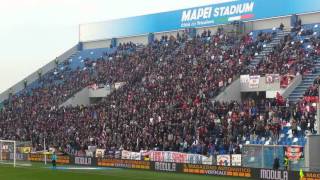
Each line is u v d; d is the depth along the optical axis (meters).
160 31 88.44
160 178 46.59
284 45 65.75
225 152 50.88
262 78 60.44
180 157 53.28
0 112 83.50
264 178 44.72
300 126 49.88
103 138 62.44
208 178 46.25
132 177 47.69
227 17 79.75
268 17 75.31
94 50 95.56
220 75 64.50
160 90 67.31
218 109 56.62
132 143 58.59
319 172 40.56
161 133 57.34
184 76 68.44
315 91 52.62
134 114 63.88
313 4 70.38
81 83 82.75
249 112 54.59
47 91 85.19
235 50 70.12
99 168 57.19
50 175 49.69
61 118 72.44
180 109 60.25
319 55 61.47
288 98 57.19
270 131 51.00
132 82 74.50
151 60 78.75
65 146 65.50
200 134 53.84
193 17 84.00
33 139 70.56
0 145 68.75
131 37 92.88
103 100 73.19
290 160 44.31
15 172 52.69
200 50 74.31
